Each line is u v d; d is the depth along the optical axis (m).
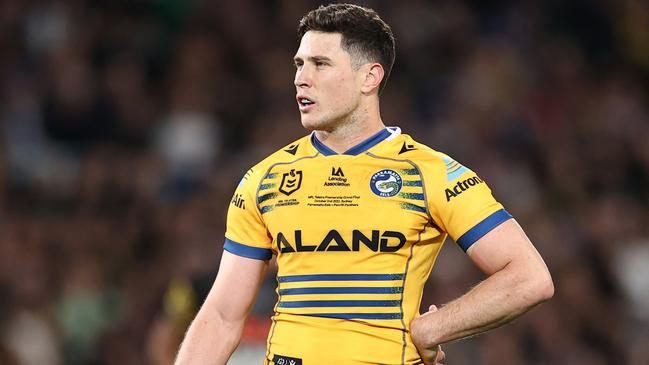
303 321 14.87
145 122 46.38
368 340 14.71
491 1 51.94
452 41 50.00
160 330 25.66
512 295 14.64
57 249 40.50
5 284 38.19
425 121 46.75
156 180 43.41
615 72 52.06
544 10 52.75
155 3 49.50
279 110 46.41
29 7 48.12
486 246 14.92
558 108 49.22
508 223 15.04
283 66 48.25
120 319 38.84
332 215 14.92
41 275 39.19
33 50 47.31
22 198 42.53
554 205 44.94
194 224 39.25
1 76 46.12
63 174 43.75
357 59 15.39
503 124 47.16
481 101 47.69
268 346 15.20
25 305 37.94
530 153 46.56
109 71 47.00
